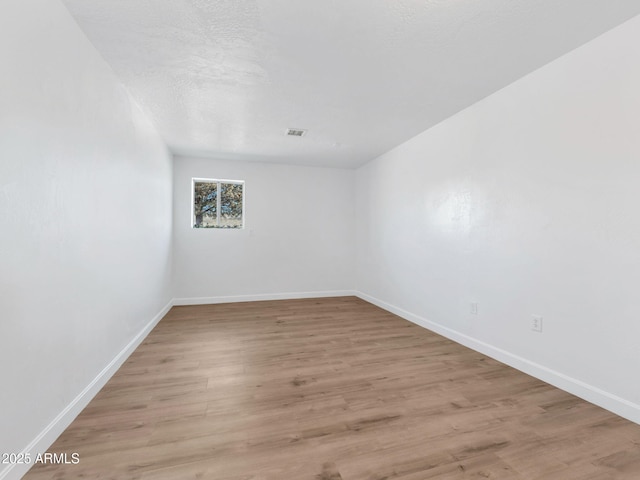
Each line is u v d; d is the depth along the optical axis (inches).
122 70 89.7
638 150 67.0
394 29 72.4
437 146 133.0
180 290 185.8
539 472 52.7
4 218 47.3
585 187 76.9
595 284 74.7
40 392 55.9
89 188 75.0
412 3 64.2
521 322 94.0
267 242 202.8
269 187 203.0
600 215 73.7
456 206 121.6
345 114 123.0
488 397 78.0
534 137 90.0
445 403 75.2
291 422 67.0
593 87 75.0
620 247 70.1
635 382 67.4
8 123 48.0
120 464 53.9
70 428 64.0
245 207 198.4
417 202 147.2
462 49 80.2
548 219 86.0
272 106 115.3
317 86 100.3
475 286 112.0
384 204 178.9
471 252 114.0
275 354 107.7
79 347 70.1
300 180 209.6
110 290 88.1
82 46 71.7
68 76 65.4
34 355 54.4
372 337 126.6
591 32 72.8
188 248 187.2
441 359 103.3
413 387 83.4
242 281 197.8
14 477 48.8
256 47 79.5
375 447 58.9
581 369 77.7
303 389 82.3
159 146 146.6
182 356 105.3
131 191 106.0
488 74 92.4
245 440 60.7
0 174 46.4
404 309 157.8
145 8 65.1
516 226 95.7
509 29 72.2
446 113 121.9
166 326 140.9
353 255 222.2
